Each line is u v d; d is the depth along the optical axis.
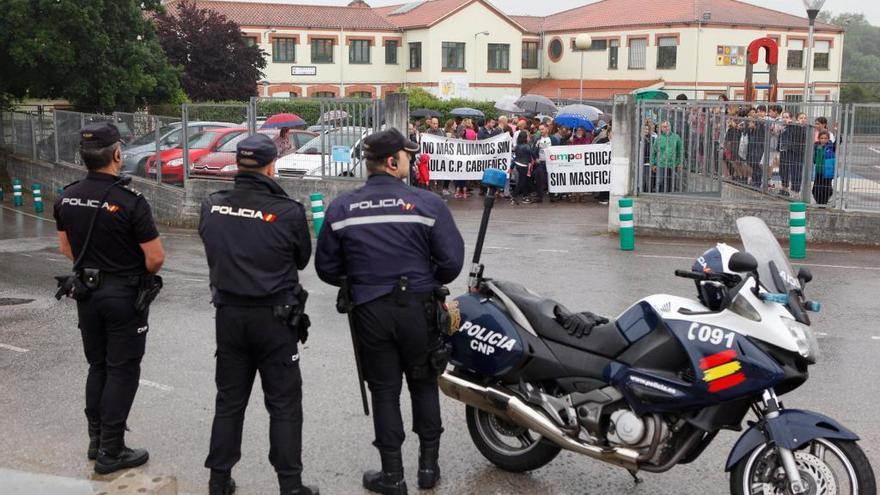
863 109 13.50
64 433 5.86
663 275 11.17
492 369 4.91
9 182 26.44
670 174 14.71
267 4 57.16
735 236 14.20
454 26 57.19
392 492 4.75
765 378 4.14
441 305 4.68
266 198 4.56
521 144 19.45
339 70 57.31
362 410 6.27
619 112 14.71
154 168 18.58
